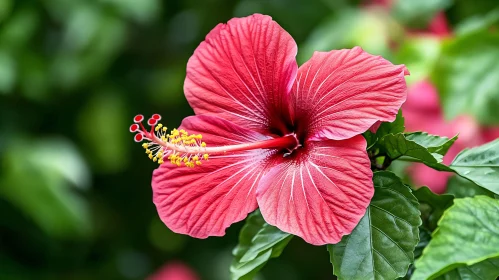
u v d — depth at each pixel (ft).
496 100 2.78
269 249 2.10
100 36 3.46
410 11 3.06
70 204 3.43
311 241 2.00
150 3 3.43
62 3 3.45
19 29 3.51
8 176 3.45
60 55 3.55
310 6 3.46
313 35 3.21
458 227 1.97
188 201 2.10
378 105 2.02
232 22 2.14
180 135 2.15
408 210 2.03
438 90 2.82
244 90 2.14
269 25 2.12
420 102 2.86
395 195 2.05
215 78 2.15
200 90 2.15
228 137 2.15
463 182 2.20
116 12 3.45
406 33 3.07
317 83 2.08
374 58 2.05
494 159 2.07
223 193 2.10
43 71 3.56
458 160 2.09
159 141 2.09
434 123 2.86
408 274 2.12
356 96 2.03
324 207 2.01
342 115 2.04
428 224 2.16
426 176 2.63
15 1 3.51
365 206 1.99
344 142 2.03
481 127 2.85
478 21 2.89
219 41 2.15
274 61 2.12
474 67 2.80
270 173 2.07
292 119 2.11
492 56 2.80
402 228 2.03
